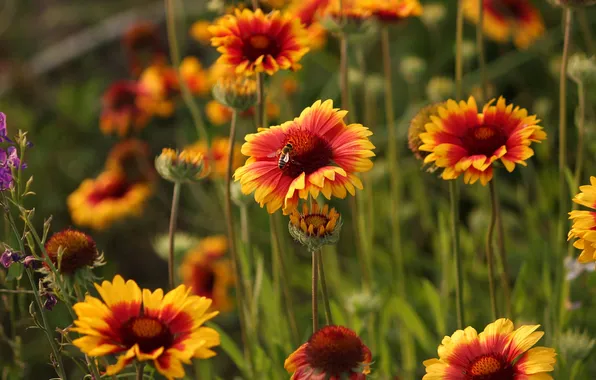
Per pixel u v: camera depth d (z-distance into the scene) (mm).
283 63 1104
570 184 1175
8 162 996
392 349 1339
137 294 958
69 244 1011
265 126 1142
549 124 1726
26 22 2514
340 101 1747
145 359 918
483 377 966
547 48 1733
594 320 1267
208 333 940
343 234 1647
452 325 1320
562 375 1133
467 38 2041
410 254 1455
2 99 2150
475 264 1401
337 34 1203
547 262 1241
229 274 1560
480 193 1473
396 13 1270
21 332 1388
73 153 2025
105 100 1723
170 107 1651
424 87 1908
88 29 2445
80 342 922
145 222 1899
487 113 1047
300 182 987
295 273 1430
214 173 1303
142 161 1680
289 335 1240
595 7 1877
